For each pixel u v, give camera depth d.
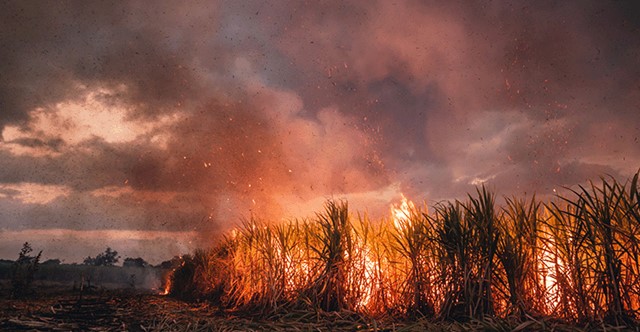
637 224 3.54
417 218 4.73
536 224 4.05
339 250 5.12
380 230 5.16
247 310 5.60
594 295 3.57
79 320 5.02
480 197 4.16
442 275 4.24
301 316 4.73
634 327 3.24
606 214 3.57
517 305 3.78
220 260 7.32
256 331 4.16
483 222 4.09
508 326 3.36
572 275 3.68
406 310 4.46
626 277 3.51
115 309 5.82
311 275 5.46
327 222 5.22
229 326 4.40
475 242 4.19
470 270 4.08
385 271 5.01
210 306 6.32
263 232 6.11
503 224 4.19
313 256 5.63
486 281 4.02
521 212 4.05
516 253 3.93
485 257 4.04
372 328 3.97
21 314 5.34
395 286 4.86
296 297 5.25
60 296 7.96
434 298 4.39
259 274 5.92
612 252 3.51
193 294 7.88
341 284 5.02
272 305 5.36
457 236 4.19
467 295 4.03
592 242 3.59
